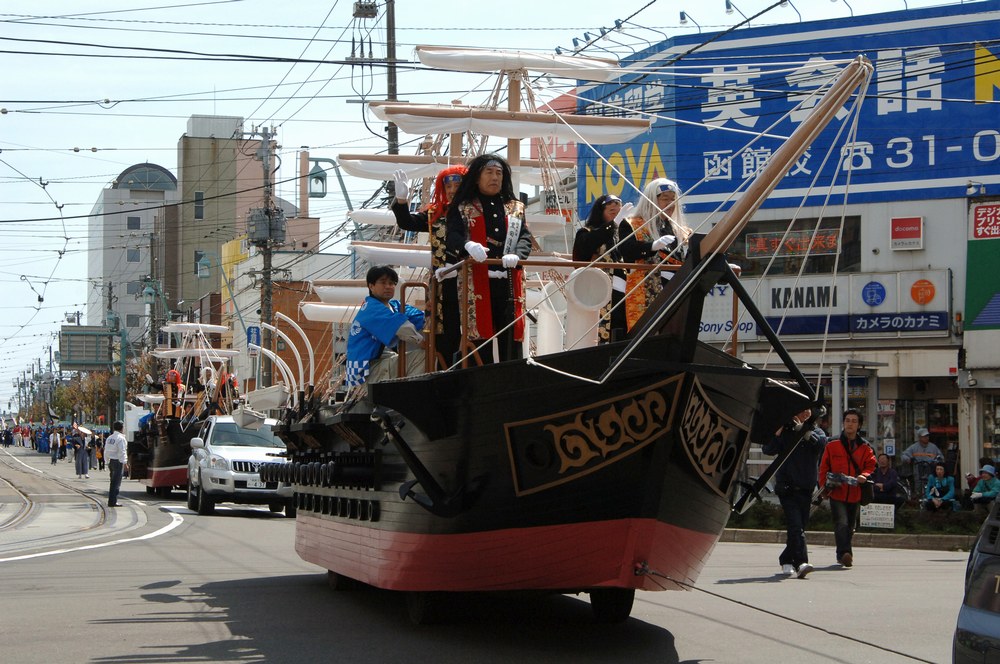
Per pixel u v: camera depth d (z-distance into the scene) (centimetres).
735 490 852
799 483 1270
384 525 934
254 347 1541
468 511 806
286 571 1327
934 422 2634
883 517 1770
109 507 2625
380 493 944
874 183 2648
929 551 1652
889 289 2611
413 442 848
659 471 731
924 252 2609
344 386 1168
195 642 836
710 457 774
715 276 691
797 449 1259
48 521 2181
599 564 770
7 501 2869
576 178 2928
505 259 796
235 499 2362
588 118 1273
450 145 1436
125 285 8456
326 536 1139
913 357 2597
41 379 12081
